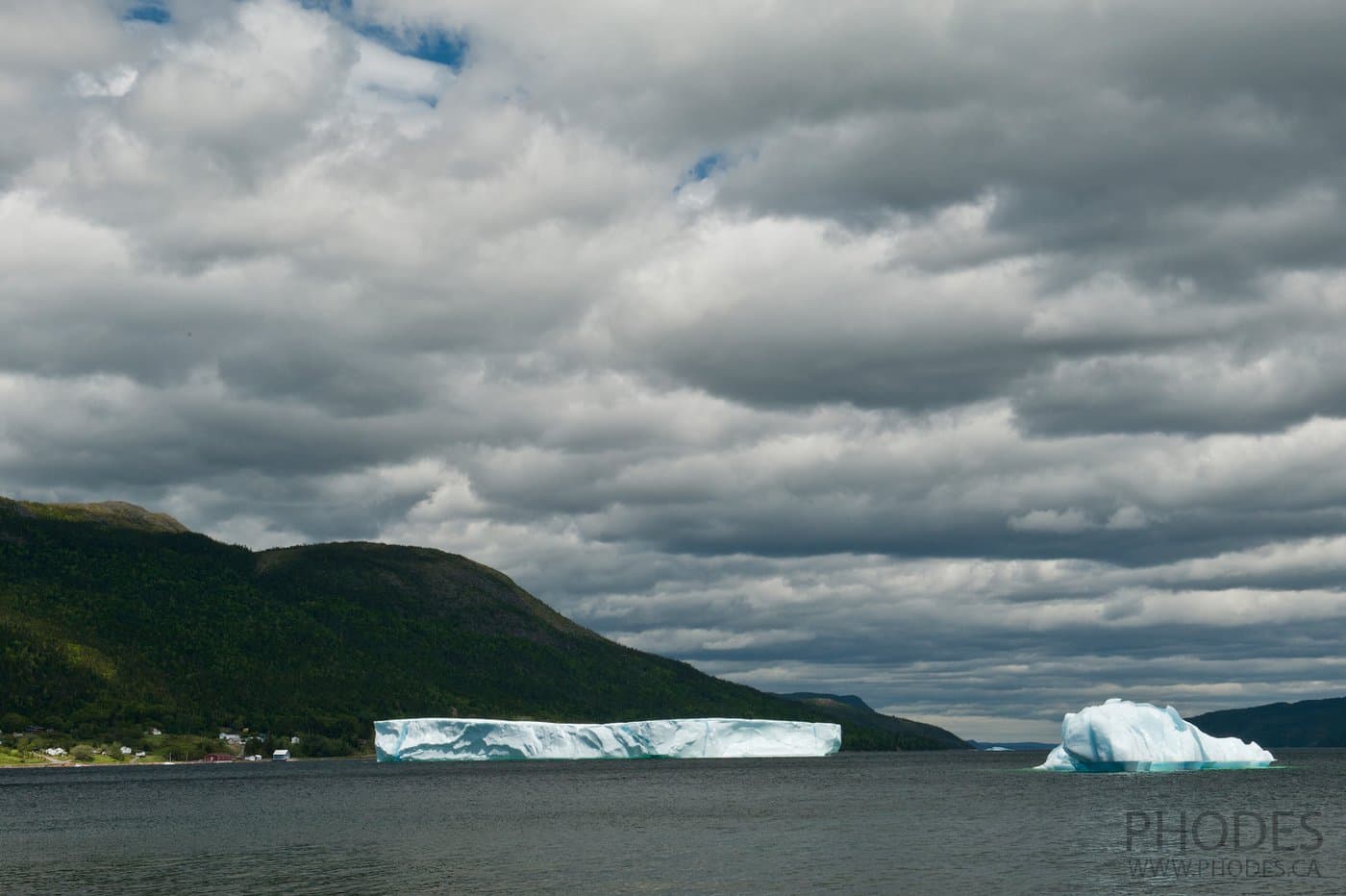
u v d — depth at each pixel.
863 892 63.62
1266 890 63.72
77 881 70.88
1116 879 67.50
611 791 158.25
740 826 100.12
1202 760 144.00
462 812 119.62
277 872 73.12
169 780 199.25
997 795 135.88
